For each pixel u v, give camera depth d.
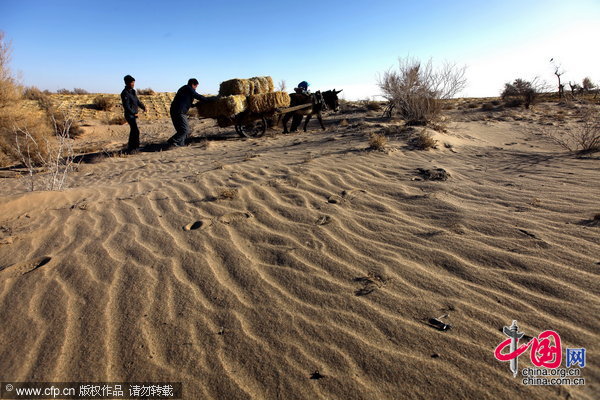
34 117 9.79
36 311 2.40
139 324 2.24
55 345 2.10
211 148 9.26
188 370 1.90
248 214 3.80
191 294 2.51
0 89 9.27
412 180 4.68
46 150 8.69
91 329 2.21
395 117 12.66
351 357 1.90
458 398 1.62
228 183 4.91
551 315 2.06
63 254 3.14
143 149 10.03
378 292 2.41
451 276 2.53
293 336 2.08
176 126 9.77
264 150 7.93
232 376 1.85
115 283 2.67
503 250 2.77
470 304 2.22
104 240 3.38
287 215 3.71
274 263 2.85
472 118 13.95
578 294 2.19
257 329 2.15
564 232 2.95
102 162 8.45
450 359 1.83
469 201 3.85
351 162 5.59
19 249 3.29
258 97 9.64
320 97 10.84
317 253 2.94
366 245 3.03
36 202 4.53
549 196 3.84
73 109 18.31
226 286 2.59
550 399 1.57
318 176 4.89
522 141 9.41
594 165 5.14
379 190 4.34
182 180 5.39
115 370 1.92
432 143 6.80
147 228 3.60
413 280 2.51
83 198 4.71
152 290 2.57
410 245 2.98
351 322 2.15
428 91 10.77
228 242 3.21
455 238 3.02
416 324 2.09
